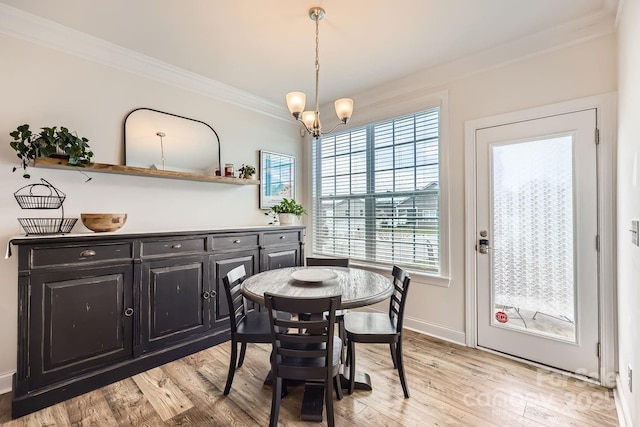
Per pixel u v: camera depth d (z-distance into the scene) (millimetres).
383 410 1780
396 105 3152
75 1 1868
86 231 2275
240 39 2309
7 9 1920
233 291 2096
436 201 2889
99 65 2373
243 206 3385
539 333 2287
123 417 1729
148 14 2002
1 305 1955
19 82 2031
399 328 1901
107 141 2408
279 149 3787
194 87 2939
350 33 2234
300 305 1464
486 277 2543
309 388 1901
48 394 1812
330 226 3840
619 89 1868
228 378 1946
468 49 2463
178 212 2836
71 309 1906
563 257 2191
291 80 3029
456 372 2199
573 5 1931
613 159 1985
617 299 1964
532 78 2309
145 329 2227
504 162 2451
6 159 1985
